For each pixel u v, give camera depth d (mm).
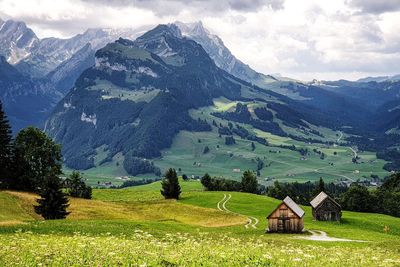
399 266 22766
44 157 125562
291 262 21547
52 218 91188
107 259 20422
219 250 24562
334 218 126938
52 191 91500
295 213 97875
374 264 23094
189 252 22828
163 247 23375
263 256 21531
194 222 115562
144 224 78438
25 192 117250
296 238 82625
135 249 22688
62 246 24703
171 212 129000
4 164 122562
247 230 101250
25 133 126250
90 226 57625
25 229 53312
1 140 122312
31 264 19656
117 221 77562
